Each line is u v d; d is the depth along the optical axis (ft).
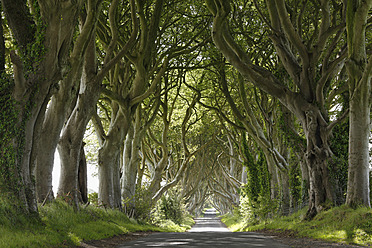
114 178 78.18
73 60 51.31
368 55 68.85
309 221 56.85
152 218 96.12
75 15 42.14
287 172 85.20
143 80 72.28
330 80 62.95
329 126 58.70
